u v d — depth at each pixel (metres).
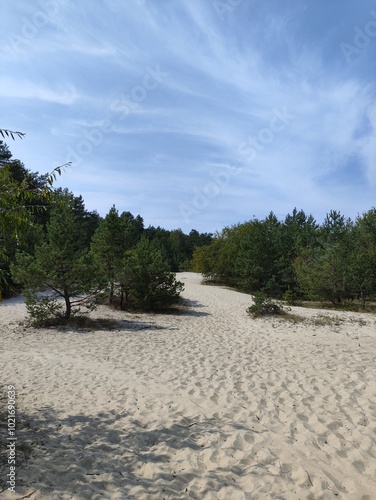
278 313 16.55
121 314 16.47
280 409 5.99
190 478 4.07
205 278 36.00
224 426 5.36
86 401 6.24
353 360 8.80
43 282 13.15
